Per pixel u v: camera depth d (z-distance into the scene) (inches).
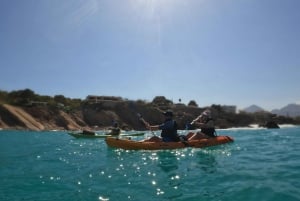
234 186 265.3
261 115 3043.8
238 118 2824.8
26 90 2229.3
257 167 348.8
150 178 311.9
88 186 284.4
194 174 323.6
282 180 280.1
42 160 465.1
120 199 243.1
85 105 2374.5
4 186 289.1
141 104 2566.4
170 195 249.3
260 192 243.3
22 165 413.4
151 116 2495.1
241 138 860.0
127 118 2406.5
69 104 2377.0
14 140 962.1
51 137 1130.0
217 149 529.3
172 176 317.7
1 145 769.6
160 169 358.0
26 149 654.5
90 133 1066.7
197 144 560.4
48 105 2108.8
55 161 450.9
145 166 380.8
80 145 743.7
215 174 319.0
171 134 567.5
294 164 363.3
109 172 348.8
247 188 255.6
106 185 287.0
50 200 243.1
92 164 410.0
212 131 631.2
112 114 2346.2
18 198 250.1
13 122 1797.5
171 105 2792.8
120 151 541.3
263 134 1141.1
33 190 273.7
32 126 1839.3
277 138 852.6
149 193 257.3
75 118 2166.6
